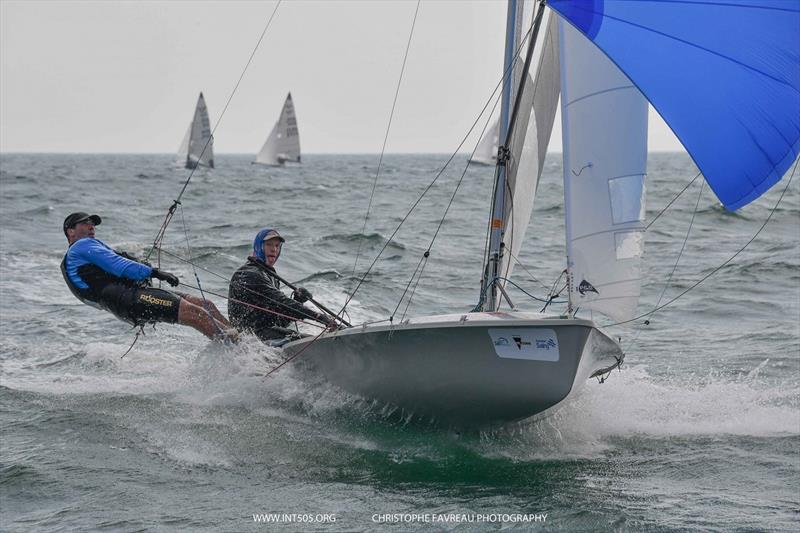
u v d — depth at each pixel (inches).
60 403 1026.7
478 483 807.1
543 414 915.4
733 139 767.7
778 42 749.9
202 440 907.4
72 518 714.8
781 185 5502.0
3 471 808.3
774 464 866.1
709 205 3782.0
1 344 1336.1
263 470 829.2
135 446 884.0
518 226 1016.9
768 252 2411.4
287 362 1026.1
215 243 2586.1
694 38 767.1
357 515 727.1
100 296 1099.9
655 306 1740.9
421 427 940.0
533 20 973.8
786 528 709.3
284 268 2103.8
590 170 904.9
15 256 2188.7
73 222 1123.9
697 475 838.5
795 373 1219.2
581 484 809.5
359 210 4037.9
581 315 1621.6
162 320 1101.1
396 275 2038.6
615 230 903.1
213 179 7726.4
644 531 700.7
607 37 785.6
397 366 907.4
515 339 847.1
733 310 1680.6
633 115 893.2
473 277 2038.6
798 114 754.2
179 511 730.8
